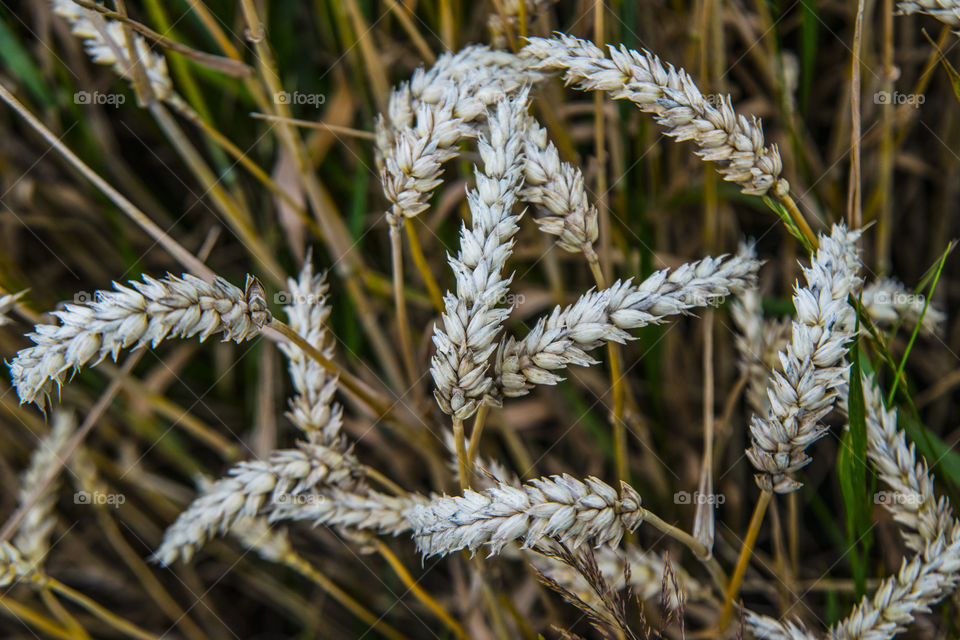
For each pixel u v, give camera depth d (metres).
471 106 0.62
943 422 0.82
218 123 0.81
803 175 0.76
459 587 0.79
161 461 0.90
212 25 0.69
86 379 0.84
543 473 0.86
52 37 0.83
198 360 0.89
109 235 0.90
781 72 0.73
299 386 0.66
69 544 0.87
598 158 0.71
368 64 0.75
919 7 0.64
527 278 0.83
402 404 0.79
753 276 0.61
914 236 0.85
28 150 0.85
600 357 0.81
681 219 0.86
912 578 0.63
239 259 0.90
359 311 0.79
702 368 0.82
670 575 0.67
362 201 0.78
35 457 0.74
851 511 0.64
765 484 0.62
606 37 0.77
